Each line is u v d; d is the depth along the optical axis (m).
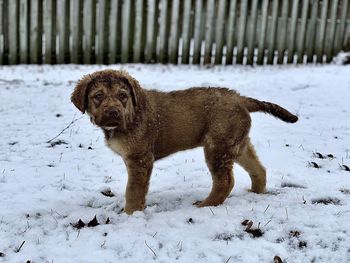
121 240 1.43
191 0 3.86
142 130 1.60
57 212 1.61
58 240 1.44
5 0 3.61
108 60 3.86
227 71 3.81
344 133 2.49
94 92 1.55
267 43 4.11
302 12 4.03
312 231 1.50
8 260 1.33
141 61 3.94
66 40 3.76
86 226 1.53
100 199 1.73
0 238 1.44
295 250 1.42
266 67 4.00
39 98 2.89
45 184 1.83
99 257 1.35
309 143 2.33
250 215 1.59
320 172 1.99
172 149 1.72
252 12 3.95
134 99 1.58
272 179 1.92
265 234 1.49
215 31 4.01
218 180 1.70
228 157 1.69
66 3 3.68
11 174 1.89
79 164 2.03
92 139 2.33
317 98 3.10
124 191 1.81
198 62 3.99
